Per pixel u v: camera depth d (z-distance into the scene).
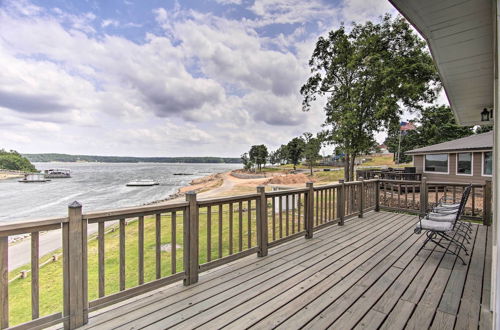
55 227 1.63
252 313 1.89
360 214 5.35
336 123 11.93
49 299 4.02
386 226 4.61
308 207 3.88
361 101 10.61
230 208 2.80
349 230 4.33
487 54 2.57
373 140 10.93
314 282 2.41
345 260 2.98
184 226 2.37
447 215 3.66
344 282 2.40
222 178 47.62
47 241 8.99
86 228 1.76
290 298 2.11
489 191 4.62
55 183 45.84
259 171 55.94
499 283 1.15
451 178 12.16
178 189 34.25
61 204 21.67
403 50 9.91
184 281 2.34
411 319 1.80
